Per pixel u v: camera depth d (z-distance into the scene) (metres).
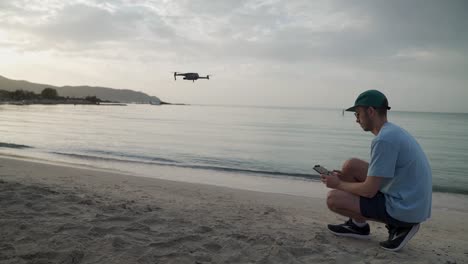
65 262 2.62
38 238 3.04
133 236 3.24
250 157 15.77
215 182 9.27
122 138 22.38
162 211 4.37
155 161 12.98
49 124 33.84
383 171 2.98
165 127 36.69
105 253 2.81
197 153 16.36
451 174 12.98
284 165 13.72
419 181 3.00
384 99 3.16
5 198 4.26
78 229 3.29
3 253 2.70
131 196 5.78
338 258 3.06
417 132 42.56
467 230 5.01
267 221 4.39
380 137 3.00
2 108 82.81
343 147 21.27
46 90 190.00
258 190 8.39
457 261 3.29
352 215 3.45
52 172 8.32
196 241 3.25
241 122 53.59
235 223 4.10
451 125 63.78
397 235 3.30
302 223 4.45
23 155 12.71
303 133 33.28
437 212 6.46
